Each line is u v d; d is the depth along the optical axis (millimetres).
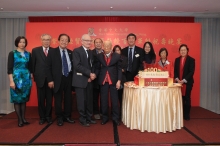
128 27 4844
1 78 5270
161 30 4836
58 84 3268
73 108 4582
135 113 3152
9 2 4172
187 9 4699
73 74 3307
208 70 5281
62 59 3336
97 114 3926
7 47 5195
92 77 3236
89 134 2992
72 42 4832
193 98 4953
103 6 4465
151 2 4152
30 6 4480
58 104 3371
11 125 3424
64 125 3414
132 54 3973
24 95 3330
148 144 2604
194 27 4824
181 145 2666
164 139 2816
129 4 4305
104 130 3164
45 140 2762
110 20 5004
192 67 3814
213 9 4695
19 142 2695
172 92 3115
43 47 3449
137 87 3107
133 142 2693
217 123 3590
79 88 3295
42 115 3504
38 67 3355
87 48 3320
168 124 3080
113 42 4855
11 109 5281
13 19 5176
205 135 2990
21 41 3248
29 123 3512
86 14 4988
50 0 4031
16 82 3248
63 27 4812
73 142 2688
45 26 4797
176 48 4844
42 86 3350
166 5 4375
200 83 5289
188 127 3357
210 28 5234
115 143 2652
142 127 3080
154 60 3961
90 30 4836
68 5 4387
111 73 3369
